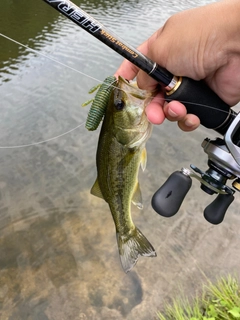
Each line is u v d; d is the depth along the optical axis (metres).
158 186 0.84
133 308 0.60
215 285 0.61
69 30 1.65
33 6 1.99
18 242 0.73
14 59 1.37
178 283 0.63
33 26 1.70
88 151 0.96
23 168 0.91
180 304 0.59
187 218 0.76
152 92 0.32
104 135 0.34
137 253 0.38
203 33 0.27
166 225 0.75
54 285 0.64
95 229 0.75
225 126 0.30
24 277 0.66
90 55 1.38
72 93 1.16
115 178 0.35
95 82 1.21
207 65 0.28
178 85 0.28
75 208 0.81
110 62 1.33
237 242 0.71
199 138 0.97
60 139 0.99
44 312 0.60
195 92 0.29
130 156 0.34
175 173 0.32
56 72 1.28
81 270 0.67
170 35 0.28
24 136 1.00
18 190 0.85
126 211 0.36
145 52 0.32
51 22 1.75
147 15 1.87
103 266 0.67
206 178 0.31
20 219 0.78
